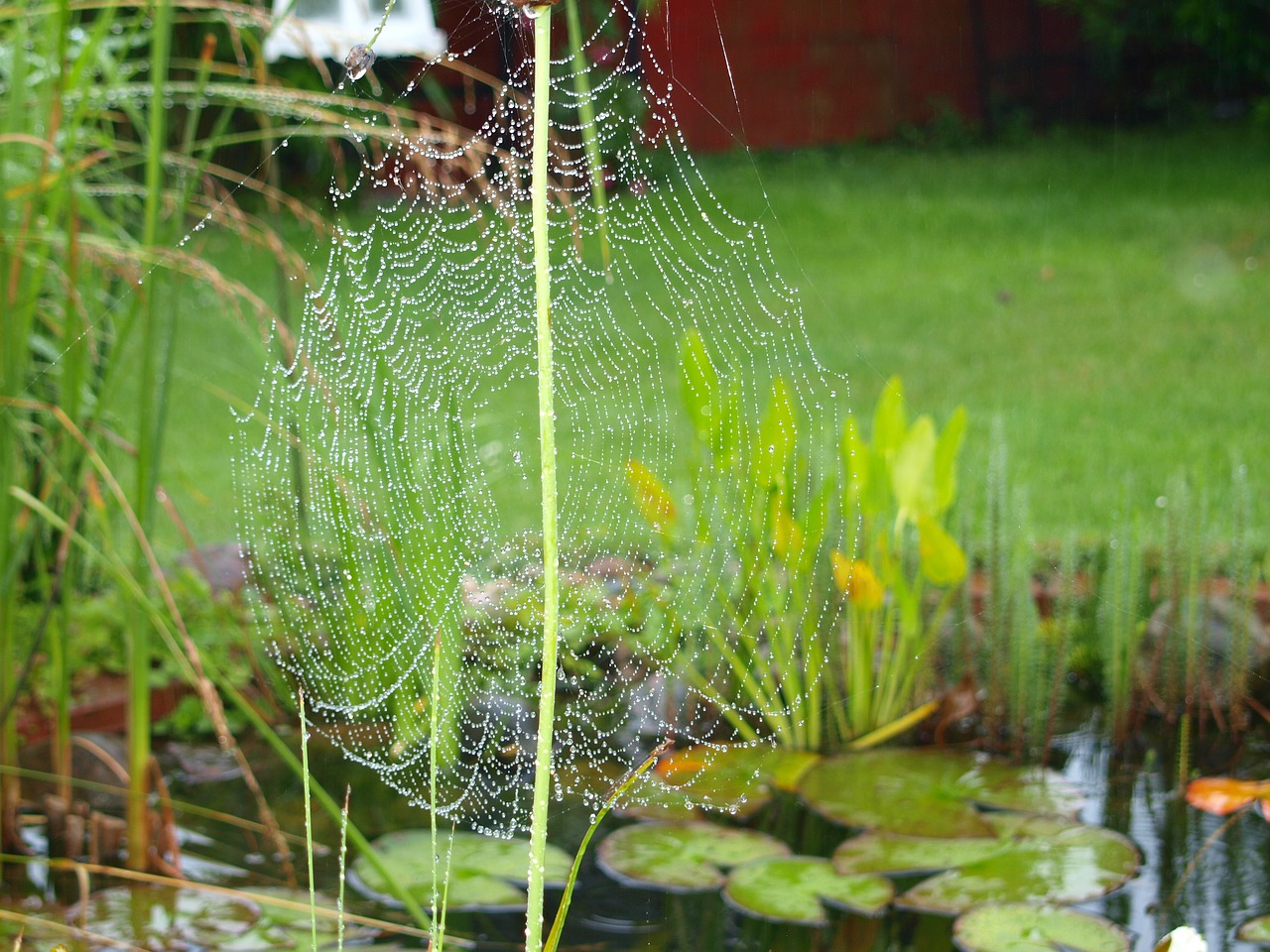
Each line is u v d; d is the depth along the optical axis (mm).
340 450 2861
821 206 8219
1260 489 3750
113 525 3061
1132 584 2908
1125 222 7531
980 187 8617
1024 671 2812
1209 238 7105
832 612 2922
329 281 2611
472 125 6547
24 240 2227
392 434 2771
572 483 3287
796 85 10102
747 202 7977
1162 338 5500
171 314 2311
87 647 3154
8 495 2379
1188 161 8844
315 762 2879
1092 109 10453
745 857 2395
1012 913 2143
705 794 2643
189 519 3785
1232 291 6141
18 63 2260
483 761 2795
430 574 2854
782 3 9938
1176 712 2957
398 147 2496
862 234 7617
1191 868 2322
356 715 2996
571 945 2150
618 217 2945
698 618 3041
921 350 5488
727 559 2943
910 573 3086
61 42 2129
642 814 2570
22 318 2291
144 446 2289
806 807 2605
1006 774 2727
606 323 3188
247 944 2182
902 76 10406
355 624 2926
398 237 2588
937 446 2840
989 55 10570
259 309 2443
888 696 2977
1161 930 2115
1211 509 3549
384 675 2906
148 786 2520
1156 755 2803
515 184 2309
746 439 2756
